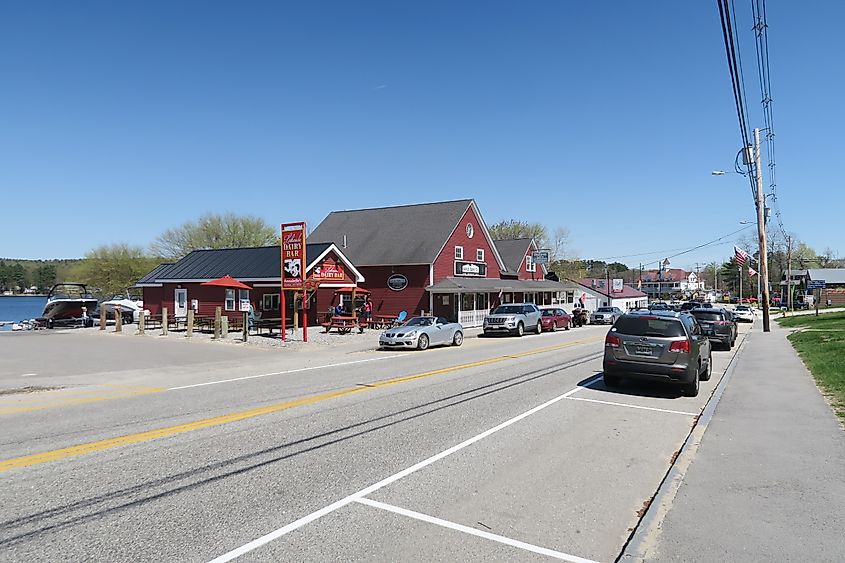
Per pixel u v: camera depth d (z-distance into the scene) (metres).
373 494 5.71
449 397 11.21
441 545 4.56
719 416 9.24
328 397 11.16
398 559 4.30
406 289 38.69
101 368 16.52
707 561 4.19
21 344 24.31
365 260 40.00
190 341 25.41
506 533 4.82
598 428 8.73
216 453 7.13
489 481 6.14
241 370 15.95
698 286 143.00
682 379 11.39
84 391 12.23
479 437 8.03
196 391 12.12
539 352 21.12
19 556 4.31
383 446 7.51
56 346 23.33
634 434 8.38
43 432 8.27
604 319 48.03
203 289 35.56
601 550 4.52
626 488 5.98
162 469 6.46
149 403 10.66
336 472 6.40
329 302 35.34
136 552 4.39
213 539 4.63
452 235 40.31
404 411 9.81
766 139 22.58
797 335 26.19
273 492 5.74
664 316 11.94
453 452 7.25
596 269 137.12
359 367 16.44
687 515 5.07
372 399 10.95
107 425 8.72
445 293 39.16
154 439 7.82
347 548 4.48
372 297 39.97
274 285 32.41
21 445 7.51
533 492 5.83
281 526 4.90
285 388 12.43
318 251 31.95
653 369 11.62
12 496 5.58
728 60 10.31
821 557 4.23
